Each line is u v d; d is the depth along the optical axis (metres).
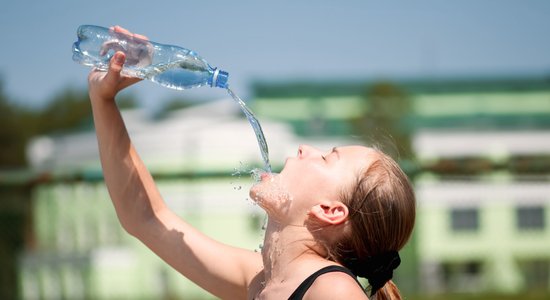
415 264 10.99
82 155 17.06
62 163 16.70
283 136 15.73
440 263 13.66
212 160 13.35
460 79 26.05
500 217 13.70
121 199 2.83
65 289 11.75
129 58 2.77
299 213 2.57
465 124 24.78
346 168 2.59
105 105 2.76
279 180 2.61
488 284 13.20
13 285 8.97
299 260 2.54
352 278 2.41
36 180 7.19
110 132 2.79
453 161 6.78
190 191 9.83
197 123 16.08
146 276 13.12
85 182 7.02
